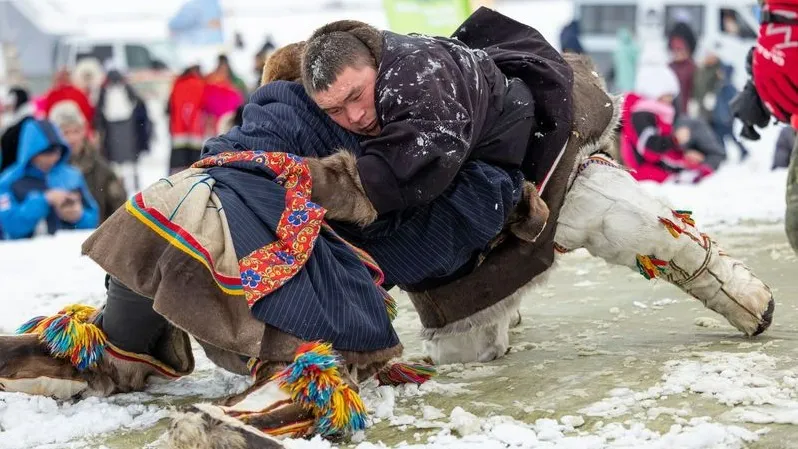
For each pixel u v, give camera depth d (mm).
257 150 4941
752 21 29094
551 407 4730
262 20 51875
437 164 4703
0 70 37188
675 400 4637
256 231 4652
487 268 5426
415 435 4523
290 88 5117
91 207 13461
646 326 6297
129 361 5266
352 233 5031
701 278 5668
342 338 4637
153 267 4652
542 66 5344
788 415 4250
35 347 5086
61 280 9305
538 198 5203
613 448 4129
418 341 6434
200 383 5566
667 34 25875
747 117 7141
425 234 5094
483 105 4992
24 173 12992
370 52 4883
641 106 15906
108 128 22906
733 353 5309
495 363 5629
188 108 20484
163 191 4711
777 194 12289
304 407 4449
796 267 7719
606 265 8438
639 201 5422
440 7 12930
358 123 4887
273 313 4523
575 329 6359
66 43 35750
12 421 4887
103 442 4637
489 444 4242
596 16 30766
